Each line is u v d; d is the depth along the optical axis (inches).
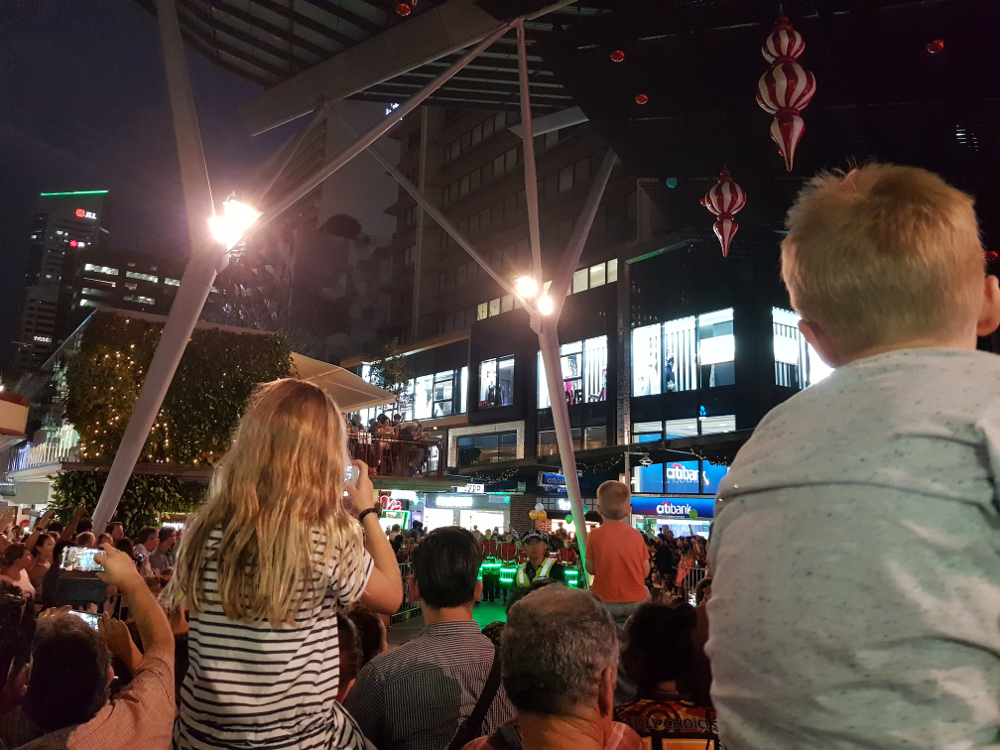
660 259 1386.6
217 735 70.2
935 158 439.8
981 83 363.3
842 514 35.4
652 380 1363.2
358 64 438.6
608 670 63.4
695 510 932.0
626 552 212.1
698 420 1257.4
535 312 461.4
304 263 2412.6
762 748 36.0
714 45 401.7
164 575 217.8
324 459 77.9
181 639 118.0
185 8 553.6
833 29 362.3
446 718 99.9
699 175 553.9
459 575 107.0
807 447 38.8
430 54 422.9
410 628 549.0
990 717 32.6
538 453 1643.7
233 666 70.7
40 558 303.1
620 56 381.7
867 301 41.8
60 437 589.6
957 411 35.3
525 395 1718.8
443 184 2266.2
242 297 2177.7
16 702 82.5
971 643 32.7
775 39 246.1
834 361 45.4
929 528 33.7
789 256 47.6
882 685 32.7
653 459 1056.2
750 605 37.6
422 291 2241.6
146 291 5354.3
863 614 33.5
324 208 2620.6
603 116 486.6
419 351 2155.5
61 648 84.0
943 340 40.9
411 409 2138.3
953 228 40.9
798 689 34.6
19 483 808.9
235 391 561.3
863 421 37.5
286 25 492.4
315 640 74.6
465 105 719.1
